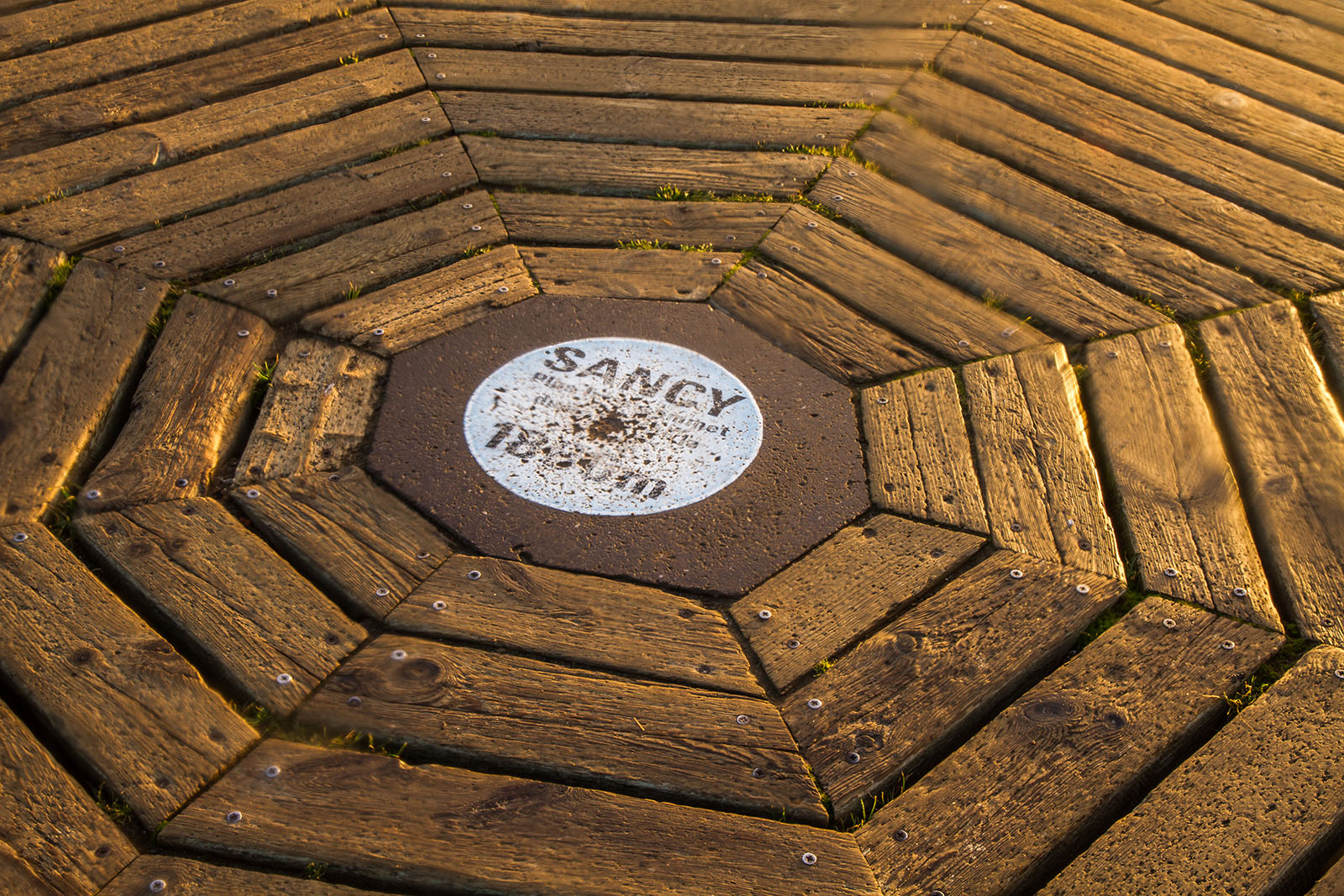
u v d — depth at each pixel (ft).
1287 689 6.66
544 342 9.18
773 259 10.19
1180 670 6.79
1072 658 6.84
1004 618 7.08
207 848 5.69
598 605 7.13
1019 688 6.80
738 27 13.46
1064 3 14.30
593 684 6.63
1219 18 14.12
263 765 6.05
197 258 9.71
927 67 13.00
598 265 10.00
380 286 9.64
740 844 5.86
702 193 10.97
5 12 12.78
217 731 6.18
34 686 6.29
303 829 5.77
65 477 7.65
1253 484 8.18
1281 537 7.74
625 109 11.98
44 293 9.19
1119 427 8.63
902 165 11.43
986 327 9.57
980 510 7.88
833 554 7.55
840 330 9.48
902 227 10.65
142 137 11.09
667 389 8.83
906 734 6.41
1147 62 13.25
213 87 11.86
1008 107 12.40
